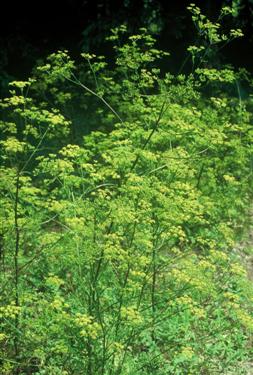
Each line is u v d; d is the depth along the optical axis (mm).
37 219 5668
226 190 8305
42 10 11445
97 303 5035
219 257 5383
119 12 11258
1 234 5598
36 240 6078
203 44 11375
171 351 5957
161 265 5879
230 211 7984
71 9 11453
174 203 5355
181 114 6754
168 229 5566
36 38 11602
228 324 6141
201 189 8125
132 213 4938
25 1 11328
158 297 6020
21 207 5672
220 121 8656
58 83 10758
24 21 11453
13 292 5449
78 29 11609
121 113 9883
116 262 6035
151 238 5402
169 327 6004
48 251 5395
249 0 11867
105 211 5184
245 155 8516
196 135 6766
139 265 5367
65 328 5105
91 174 5207
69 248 5102
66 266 5562
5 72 11016
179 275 5004
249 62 12469
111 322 5309
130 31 11227
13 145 5180
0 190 6211
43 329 5086
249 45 12391
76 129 10125
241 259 7973
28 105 9664
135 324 4742
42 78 10078
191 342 6035
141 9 11219
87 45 11258
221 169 8547
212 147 6633
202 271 5477
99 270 5434
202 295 6082
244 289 5746
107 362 5219
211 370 5926
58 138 9539
